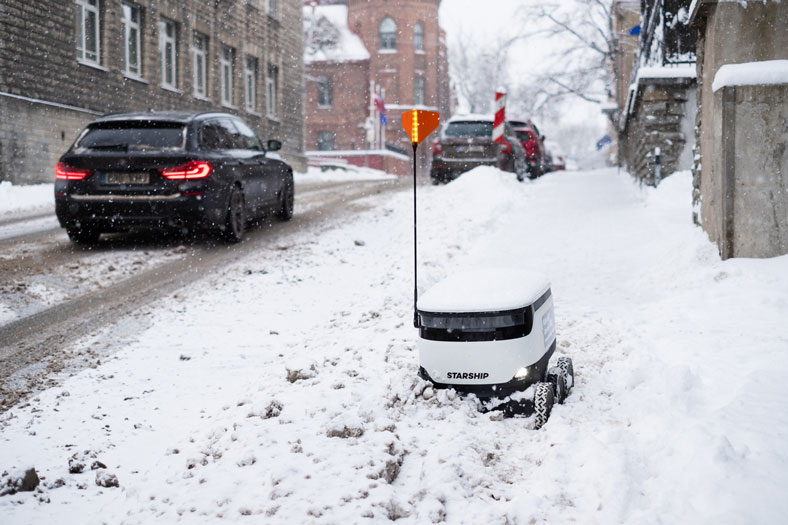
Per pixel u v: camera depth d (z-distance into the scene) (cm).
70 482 361
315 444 364
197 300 746
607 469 327
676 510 289
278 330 639
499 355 412
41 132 1877
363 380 464
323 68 6278
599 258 853
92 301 734
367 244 1072
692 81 1384
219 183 996
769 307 585
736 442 329
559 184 1838
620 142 2920
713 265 707
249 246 1045
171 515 304
